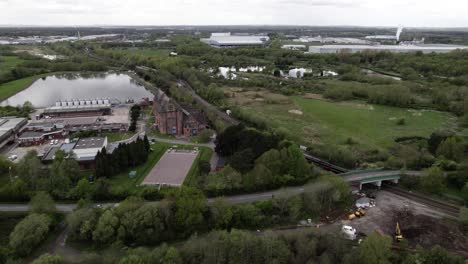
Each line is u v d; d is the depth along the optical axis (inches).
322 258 4065.0
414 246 4596.5
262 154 6309.1
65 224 4884.4
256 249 4074.8
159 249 4065.0
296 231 4643.2
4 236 4552.2
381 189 6284.5
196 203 4840.1
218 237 4244.6
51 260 3735.2
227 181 5713.6
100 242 4500.5
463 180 6117.1
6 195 5315.0
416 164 6786.4
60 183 5531.5
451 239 4734.3
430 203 5762.8
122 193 5452.8
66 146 7253.9
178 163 6884.8
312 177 6092.5
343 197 5575.8
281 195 5246.1
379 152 7490.2
